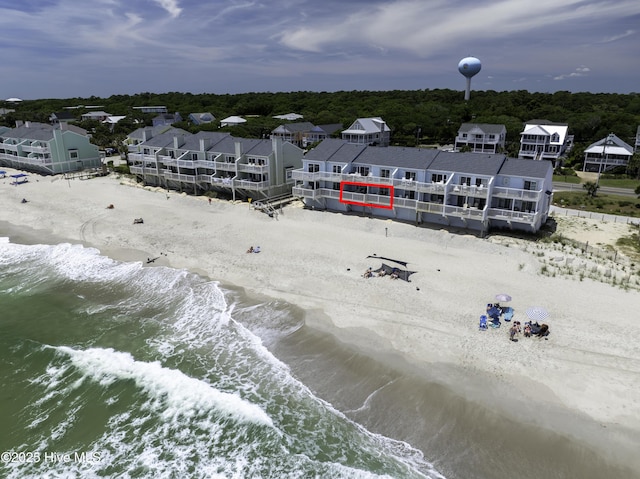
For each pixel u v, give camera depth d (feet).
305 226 164.04
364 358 86.79
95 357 91.71
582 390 75.46
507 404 73.72
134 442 72.13
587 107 495.00
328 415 74.95
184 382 83.82
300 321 100.48
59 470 67.26
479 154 157.17
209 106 613.93
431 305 103.86
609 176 266.16
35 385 84.53
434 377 80.53
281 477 65.16
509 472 62.85
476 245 137.49
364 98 634.84
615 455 63.98
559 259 125.59
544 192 145.59
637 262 124.67
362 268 125.29
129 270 131.03
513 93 599.57
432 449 67.36
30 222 176.55
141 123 469.16
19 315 108.17
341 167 173.78
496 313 96.73
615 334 89.61
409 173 160.56
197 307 109.50
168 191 218.59
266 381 83.35
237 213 181.88
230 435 72.49
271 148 199.00
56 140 263.08
